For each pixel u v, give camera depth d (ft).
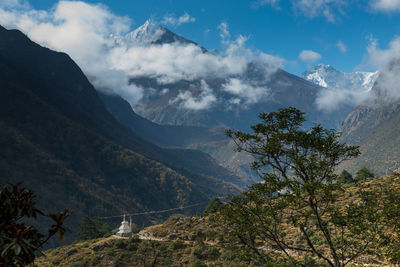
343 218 60.34
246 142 67.87
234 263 169.68
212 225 247.50
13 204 21.40
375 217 58.49
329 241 62.49
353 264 104.99
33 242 21.57
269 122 65.31
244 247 63.57
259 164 66.90
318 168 61.77
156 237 262.88
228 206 65.72
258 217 64.90
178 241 230.68
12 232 20.35
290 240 159.22
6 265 19.61
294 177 63.87
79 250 254.88
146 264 201.67
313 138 62.44
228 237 68.03
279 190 63.57
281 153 63.82
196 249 207.21
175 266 197.88
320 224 62.85
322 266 118.42
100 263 216.54
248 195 64.64
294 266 63.10
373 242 63.36
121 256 220.84
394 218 59.62
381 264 105.29
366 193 65.51
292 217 64.90
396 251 58.34
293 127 64.34
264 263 64.03
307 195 62.39
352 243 66.33
